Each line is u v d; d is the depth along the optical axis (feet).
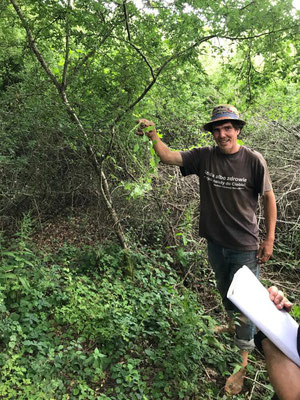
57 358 7.99
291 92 17.30
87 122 10.37
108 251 12.09
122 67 9.93
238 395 8.23
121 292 10.35
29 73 11.68
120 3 8.72
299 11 7.87
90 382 7.98
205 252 12.66
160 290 10.84
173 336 9.44
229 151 8.34
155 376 8.23
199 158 8.82
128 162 11.96
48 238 13.12
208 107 15.20
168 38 9.22
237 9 7.97
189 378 8.18
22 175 12.91
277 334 4.91
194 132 16.81
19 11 10.24
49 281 9.90
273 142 16.22
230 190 8.39
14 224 13.24
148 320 9.63
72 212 14.12
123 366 8.23
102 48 10.23
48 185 13.04
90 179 12.77
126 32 9.75
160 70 9.21
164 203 13.82
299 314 5.09
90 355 8.29
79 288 9.86
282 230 14.19
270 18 7.99
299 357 4.83
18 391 7.21
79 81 10.32
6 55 13.05
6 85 13.46
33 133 11.68
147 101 11.32
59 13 9.21
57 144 11.85
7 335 8.13
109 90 10.38
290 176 14.62
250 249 8.54
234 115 8.14
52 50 11.80
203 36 8.91
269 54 9.02
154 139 8.82
